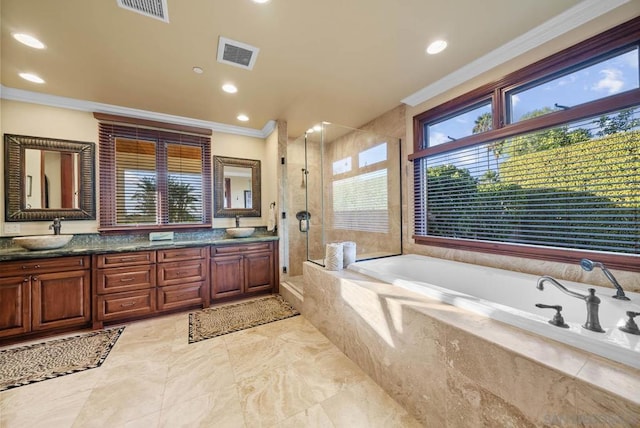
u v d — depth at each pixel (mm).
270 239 3273
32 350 1972
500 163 2010
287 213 3387
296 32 1703
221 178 3469
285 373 1696
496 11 1546
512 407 948
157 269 2605
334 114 3111
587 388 780
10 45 1771
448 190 2410
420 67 2141
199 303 2822
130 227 2861
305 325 2418
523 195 1877
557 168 1700
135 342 2100
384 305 1540
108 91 2453
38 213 2484
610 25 1466
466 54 1976
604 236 1531
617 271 1466
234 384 1588
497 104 2008
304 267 2613
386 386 1519
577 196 1621
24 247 2229
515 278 1791
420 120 2643
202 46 1824
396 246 2900
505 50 1894
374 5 1485
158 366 1775
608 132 1492
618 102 1407
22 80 2232
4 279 2029
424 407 1284
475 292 2006
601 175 1519
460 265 2166
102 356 1895
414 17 1582
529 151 1839
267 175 3713
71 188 2627
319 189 3014
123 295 2445
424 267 2381
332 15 1557
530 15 1583
